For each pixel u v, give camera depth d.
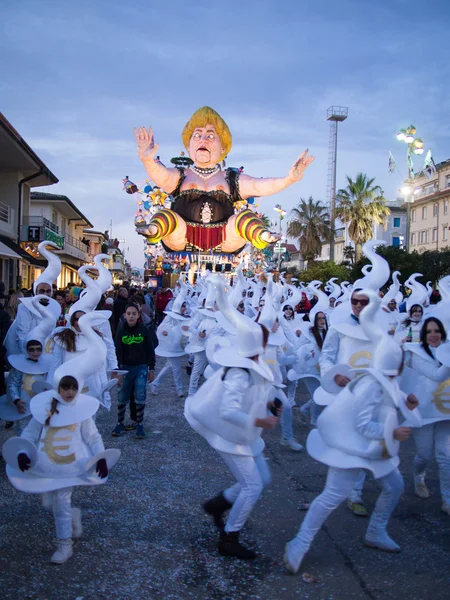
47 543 4.53
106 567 4.17
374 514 4.46
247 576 4.07
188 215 22.98
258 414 4.14
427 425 5.25
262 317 7.11
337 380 5.02
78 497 5.51
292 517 5.09
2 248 21.64
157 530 4.81
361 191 46.09
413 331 8.73
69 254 41.00
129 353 7.67
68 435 4.21
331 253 49.38
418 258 31.00
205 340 9.77
